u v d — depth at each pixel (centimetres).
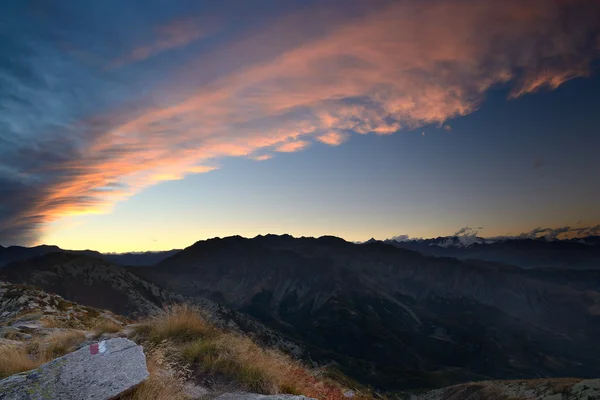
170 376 684
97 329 1135
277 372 828
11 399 543
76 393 561
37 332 1257
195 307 1109
